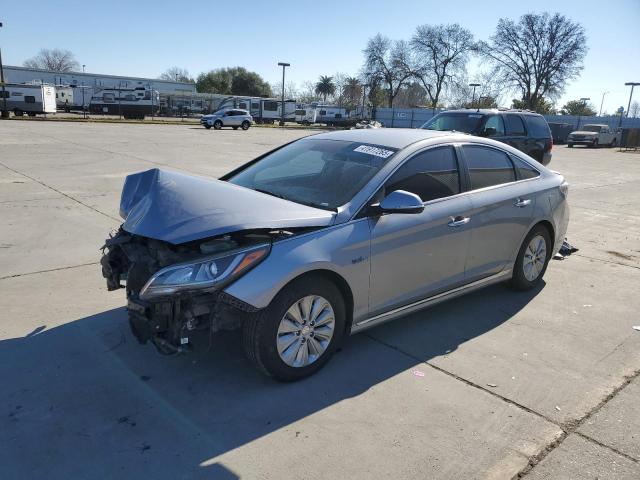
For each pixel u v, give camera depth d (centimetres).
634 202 1199
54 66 9938
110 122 4031
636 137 3753
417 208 354
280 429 300
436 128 1099
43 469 263
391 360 385
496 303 505
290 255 324
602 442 298
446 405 330
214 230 309
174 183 371
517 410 327
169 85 8769
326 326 356
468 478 267
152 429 296
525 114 1123
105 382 340
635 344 427
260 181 428
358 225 360
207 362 368
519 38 6544
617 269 638
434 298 428
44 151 1627
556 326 457
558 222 543
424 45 7288
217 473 265
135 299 333
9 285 502
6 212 790
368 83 7625
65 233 688
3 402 316
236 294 307
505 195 473
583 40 6362
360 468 271
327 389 343
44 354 373
